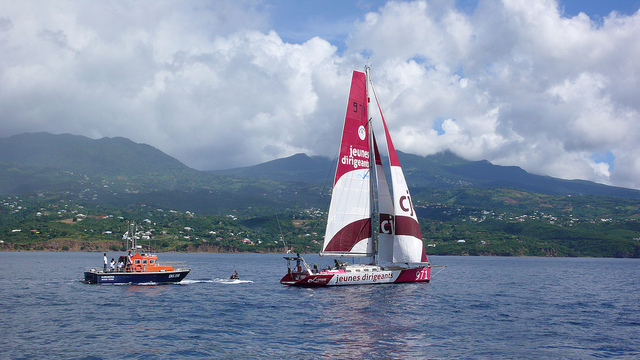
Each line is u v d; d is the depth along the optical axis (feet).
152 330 128.16
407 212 216.95
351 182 210.79
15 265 424.87
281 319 143.43
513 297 214.69
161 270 234.79
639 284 306.76
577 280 337.52
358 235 212.23
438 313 157.89
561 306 186.39
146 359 101.04
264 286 235.61
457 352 108.68
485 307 177.17
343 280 209.56
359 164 212.84
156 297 189.16
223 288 224.33
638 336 128.16
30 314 150.20
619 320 153.69
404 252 215.72
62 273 327.47
